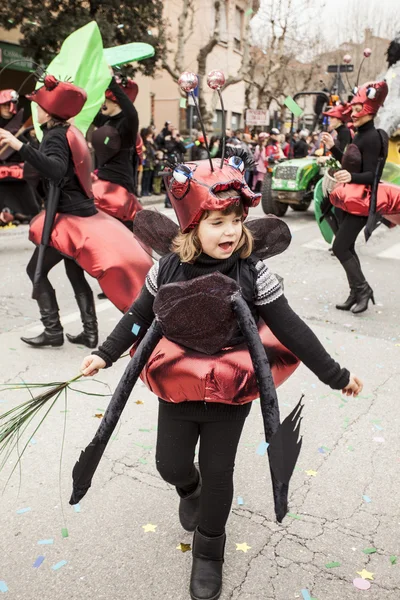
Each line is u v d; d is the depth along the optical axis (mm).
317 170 13000
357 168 5531
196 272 2098
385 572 2467
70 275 4777
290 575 2445
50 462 3229
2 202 8570
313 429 3656
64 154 4102
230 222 2006
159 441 2268
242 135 16594
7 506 2855
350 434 3605
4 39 15070
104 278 4215
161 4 14039
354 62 29156
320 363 2104
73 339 4949
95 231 4262
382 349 5027
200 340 2074
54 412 3775
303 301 6438
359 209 5605
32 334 5199
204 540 2324
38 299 4754
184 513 2637
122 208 5914
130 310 2221
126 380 2037
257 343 1952
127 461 3262
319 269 7969
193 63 24406
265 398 1943
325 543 2637
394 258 8773
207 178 1967
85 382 4250
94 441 2049
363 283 5949
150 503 2910
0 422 3592
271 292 2102
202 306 1977
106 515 2811
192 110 17109
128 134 5801
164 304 1993
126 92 6152
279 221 2295
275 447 1906
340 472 3201
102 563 2500
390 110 9070
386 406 3980
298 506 2898
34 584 2375
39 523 2740
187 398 2135
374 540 2662
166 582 2402
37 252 4531
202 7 23578
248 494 2992
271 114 31297
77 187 4324
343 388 2166
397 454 3391
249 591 2357
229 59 24453
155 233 2398
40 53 12664
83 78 5277
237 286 1945
